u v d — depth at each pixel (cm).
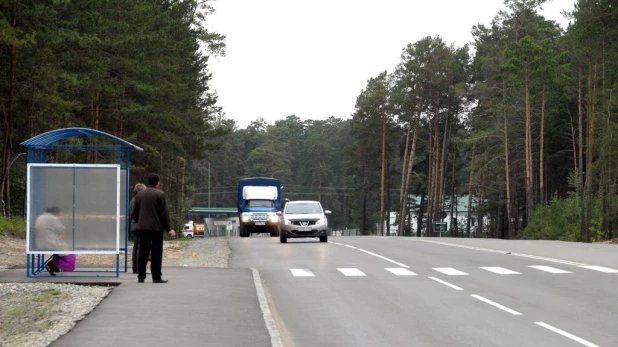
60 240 2573
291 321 1880
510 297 2277
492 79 12262
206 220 18862
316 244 5044
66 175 2562
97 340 1502
